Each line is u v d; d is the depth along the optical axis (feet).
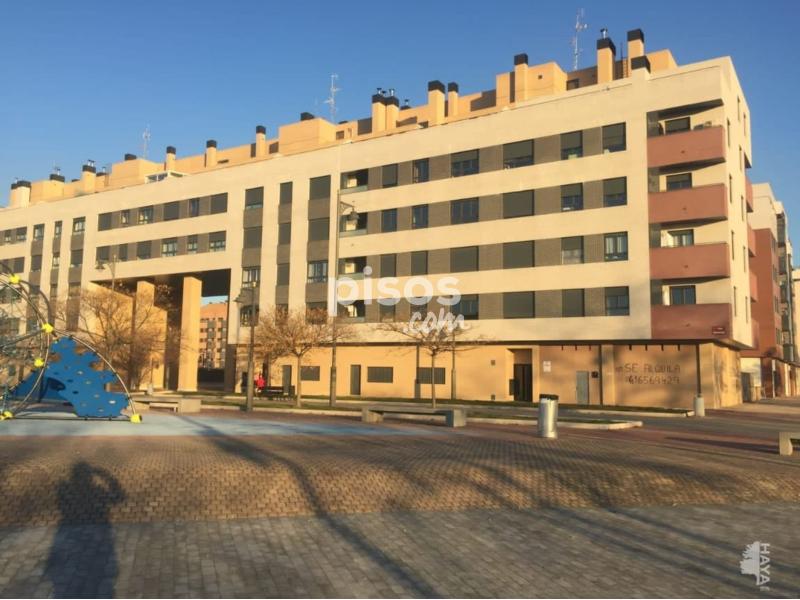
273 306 141.18
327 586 17.81
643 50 144.46
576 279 114.32
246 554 20.53
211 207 158.61
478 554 21.30
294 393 124.06
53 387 59.11
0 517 22.94
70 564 19.07
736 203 117.08
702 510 28.63
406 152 134.51
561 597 17.38
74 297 151.23
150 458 29.96
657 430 65.77
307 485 27.58
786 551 22.33
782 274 220.02
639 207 110.01
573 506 28.96
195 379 162.50
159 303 183.01
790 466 37.63
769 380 182.29
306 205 144.97
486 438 47.06
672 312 105.91
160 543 21.43
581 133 116.98
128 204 171.53
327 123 182.70
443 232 128.06
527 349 123.03
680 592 17.94
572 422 66.59
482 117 126.93
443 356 128.36
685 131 108.58
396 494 28.19
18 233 193.06
